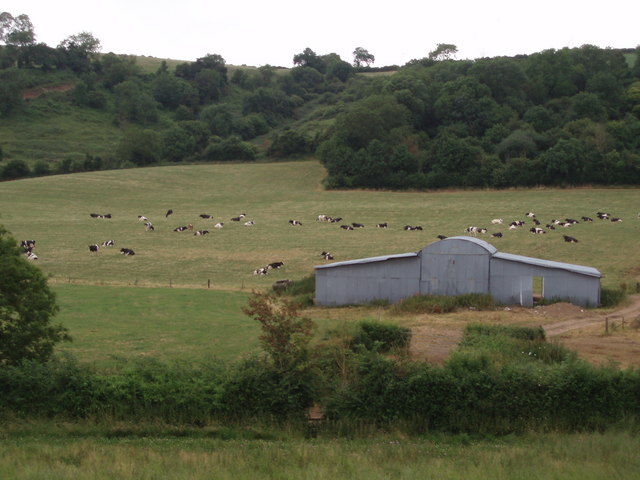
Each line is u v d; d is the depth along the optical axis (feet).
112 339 117.91
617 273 207.00
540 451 61.82
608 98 529.45
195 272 219.20
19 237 271.90
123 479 52.49
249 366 74.38
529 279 163.43
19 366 75.20
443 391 71.31
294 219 332.60
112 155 556.92
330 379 75.92
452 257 166.61
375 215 341.41
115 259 236.02
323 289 171.63
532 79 569.23
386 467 56.90
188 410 70.95
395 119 499.51
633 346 110.83
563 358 91.56
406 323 138.82
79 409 70.69
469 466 56.85
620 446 61.41
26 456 58.18
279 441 65.92
